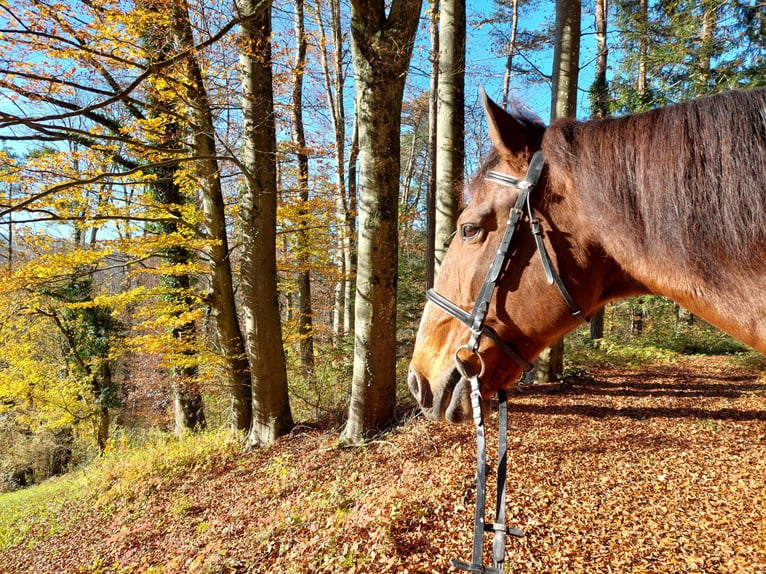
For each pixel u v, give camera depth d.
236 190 9.60
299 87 9.61
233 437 8.41
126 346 13.26
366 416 6.34
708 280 0.98
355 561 3.44
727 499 3.70
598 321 13.95
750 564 2.87
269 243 7.43
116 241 7.47
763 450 4.66
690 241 0.98
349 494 4.75
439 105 7.61
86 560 5.42
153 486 7.29
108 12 5.22
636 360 11.12
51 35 4.75
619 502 3.80
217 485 6.52
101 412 15.08
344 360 10.06
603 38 12.66
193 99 6.74
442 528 3.67
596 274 1.17
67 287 13.62
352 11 5.46
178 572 4.25
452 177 7.43
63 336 15.23
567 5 7.60
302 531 4.23
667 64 8.33
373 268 6.03
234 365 8.75
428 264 10.12
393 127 5.73
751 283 0.93
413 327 13.27
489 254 1.24
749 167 0.93
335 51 13.58
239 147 8.39
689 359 11.32
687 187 0.98
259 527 4.58
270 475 6.21
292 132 10.74
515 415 6.40
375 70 5.48
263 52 6.94
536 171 1.19
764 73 6.48
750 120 0.96
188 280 10.37
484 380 1.31
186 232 8.54
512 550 3.30
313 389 10.02
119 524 6.16
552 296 1.17
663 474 4.27
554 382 8.26
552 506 3.81
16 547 6.71
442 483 4.42
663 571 2.92
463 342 1.32
